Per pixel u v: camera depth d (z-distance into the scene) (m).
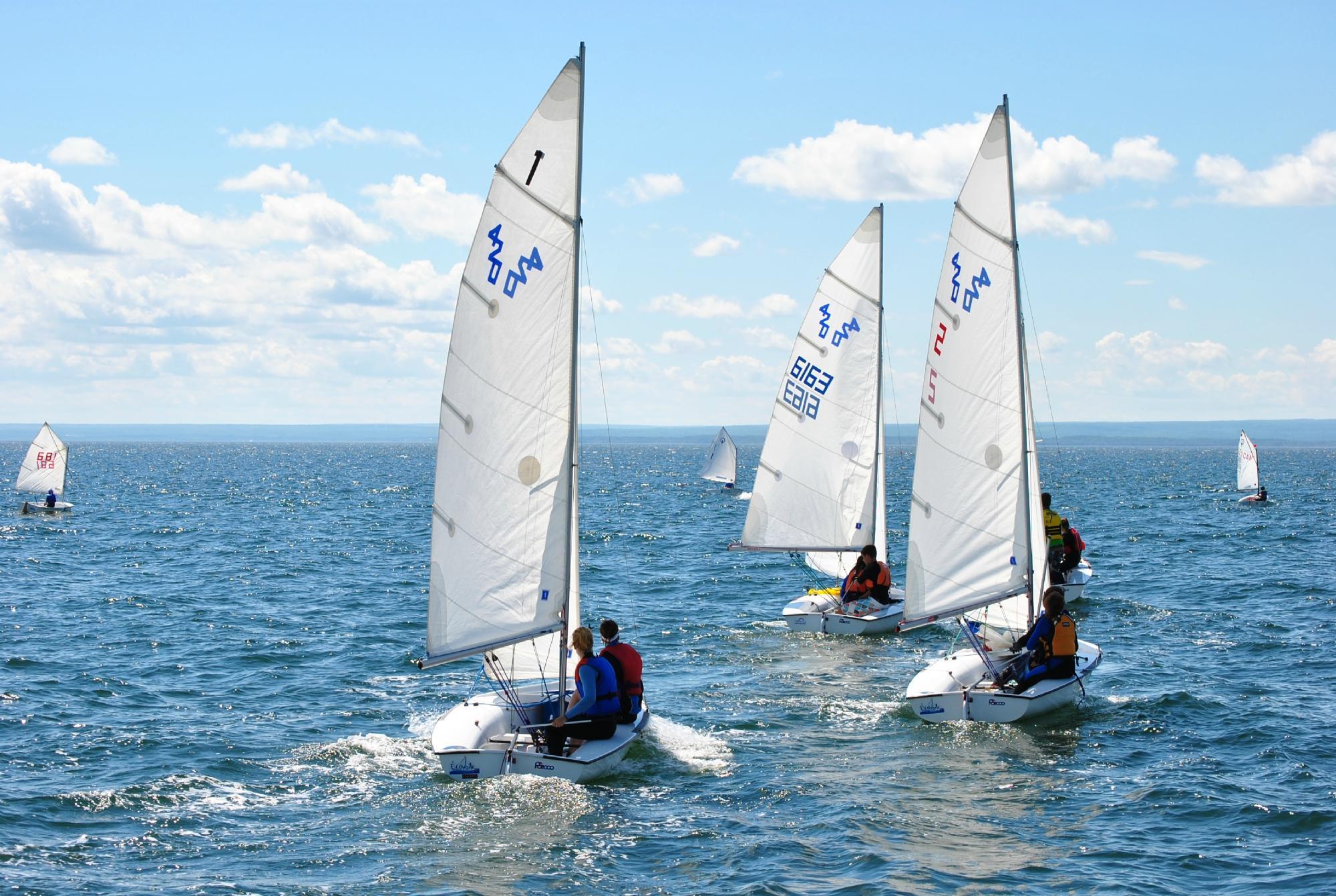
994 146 20.02
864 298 28.86
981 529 20.58
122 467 171.38
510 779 15.77
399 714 20.02
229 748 17.59
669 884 12.65
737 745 17.88
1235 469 175.25
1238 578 37.41
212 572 40.72
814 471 29.59
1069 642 19.50
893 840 13.91
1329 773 16.23
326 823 14.37
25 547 47.97
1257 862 13.17
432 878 12.73
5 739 18.02
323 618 30.69
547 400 16.22
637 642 27.03
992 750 17.56
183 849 13.52
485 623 16.42
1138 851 13.53
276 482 121.62
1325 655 24.47
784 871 12.97
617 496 95.38
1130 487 108.06
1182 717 19.38
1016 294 20.03
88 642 26.77
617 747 16.17
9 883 12.33
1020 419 20.17
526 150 15.84
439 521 16.27
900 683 22.20
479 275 15.89
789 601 33.62
